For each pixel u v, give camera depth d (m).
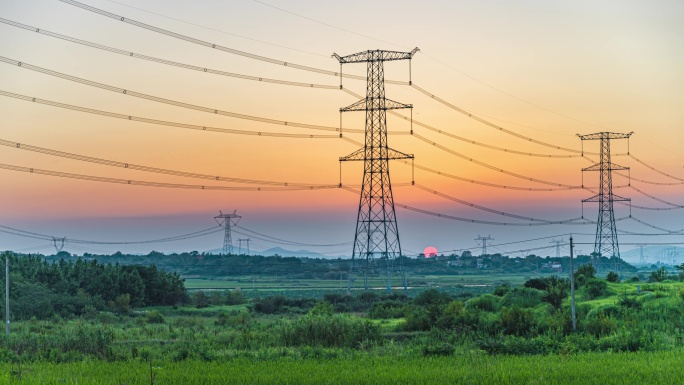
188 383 34.25
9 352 46.78
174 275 142.12
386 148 107.81
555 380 34.69
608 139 151.50
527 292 83.62
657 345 50.44
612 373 36.84
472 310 70.50
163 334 70.00
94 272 129.88
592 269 93.44
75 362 43.75
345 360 44.44
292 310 118.12
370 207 110.38
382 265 133.75
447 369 38.97
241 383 34.28
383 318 89.25
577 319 62.19
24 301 106.06
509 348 50.16
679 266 101.56
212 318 108.19
